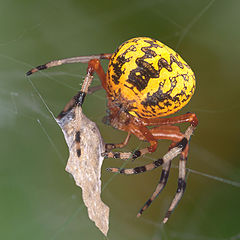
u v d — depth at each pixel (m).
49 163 0.18
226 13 0.20
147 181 0.18
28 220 0.17
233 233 0.18
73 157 0.15
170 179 0.18
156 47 0.16
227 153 0.19
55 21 0.20
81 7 0.20
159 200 0.18
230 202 0.19
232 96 0.20
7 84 0.19
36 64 0.19
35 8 0.19
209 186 0.19
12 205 0.17
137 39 0.16
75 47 0.20
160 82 0.16
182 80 0.16
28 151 0.18
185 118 0.16
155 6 0.20
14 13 0.19
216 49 0.20
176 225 0.19
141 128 0.16
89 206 0.15
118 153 0.16
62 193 0.18
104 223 0.15
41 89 0.19
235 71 0.20
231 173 0.19
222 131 0.19
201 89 0.20
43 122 0.18
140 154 0.16
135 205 0.18
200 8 0.20
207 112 0.19
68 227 0.17
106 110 0.16
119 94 0.16
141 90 0.16
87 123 0.16
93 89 0.17
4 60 0.19
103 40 0.20
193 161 0.19
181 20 0.20
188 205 0.19
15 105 0.18
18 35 0.19
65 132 0.16
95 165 0.16
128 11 0.20
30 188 0.17
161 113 0.16
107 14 0.20
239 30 0.20
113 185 0.18
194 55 0.20
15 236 0.17
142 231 0.18
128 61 0.16
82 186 0.15
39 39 0.19
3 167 0.17
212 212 0.19
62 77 0.19
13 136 0.18
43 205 0.17
